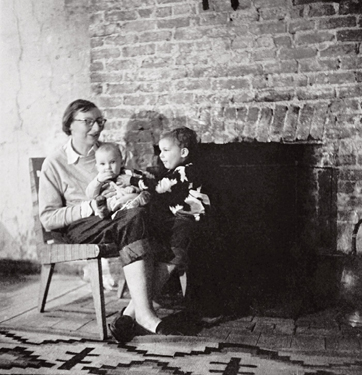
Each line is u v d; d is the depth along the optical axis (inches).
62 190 110.5
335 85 119.0
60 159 111.2
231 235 132.1
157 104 131.6
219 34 126.3
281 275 128.5
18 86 148.3
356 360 87.1
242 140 124.0
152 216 109.0
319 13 119.3
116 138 135.4
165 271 104.3
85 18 140.6
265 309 115.2
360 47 117.3
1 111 150.1
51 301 122.1
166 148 115.5
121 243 97.3
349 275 112.0
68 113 111.7
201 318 109.9
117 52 134.4
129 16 132.8
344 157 118.1
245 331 101.7
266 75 123.4
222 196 132.5
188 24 128.4
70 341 96.3
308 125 119.6
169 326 96.2
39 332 101.0
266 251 130.2
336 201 119.5
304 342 95.6
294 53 121.3
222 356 89.0
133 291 96.8
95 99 136.9
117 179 106.3
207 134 126.3
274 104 123.2
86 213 101.7
